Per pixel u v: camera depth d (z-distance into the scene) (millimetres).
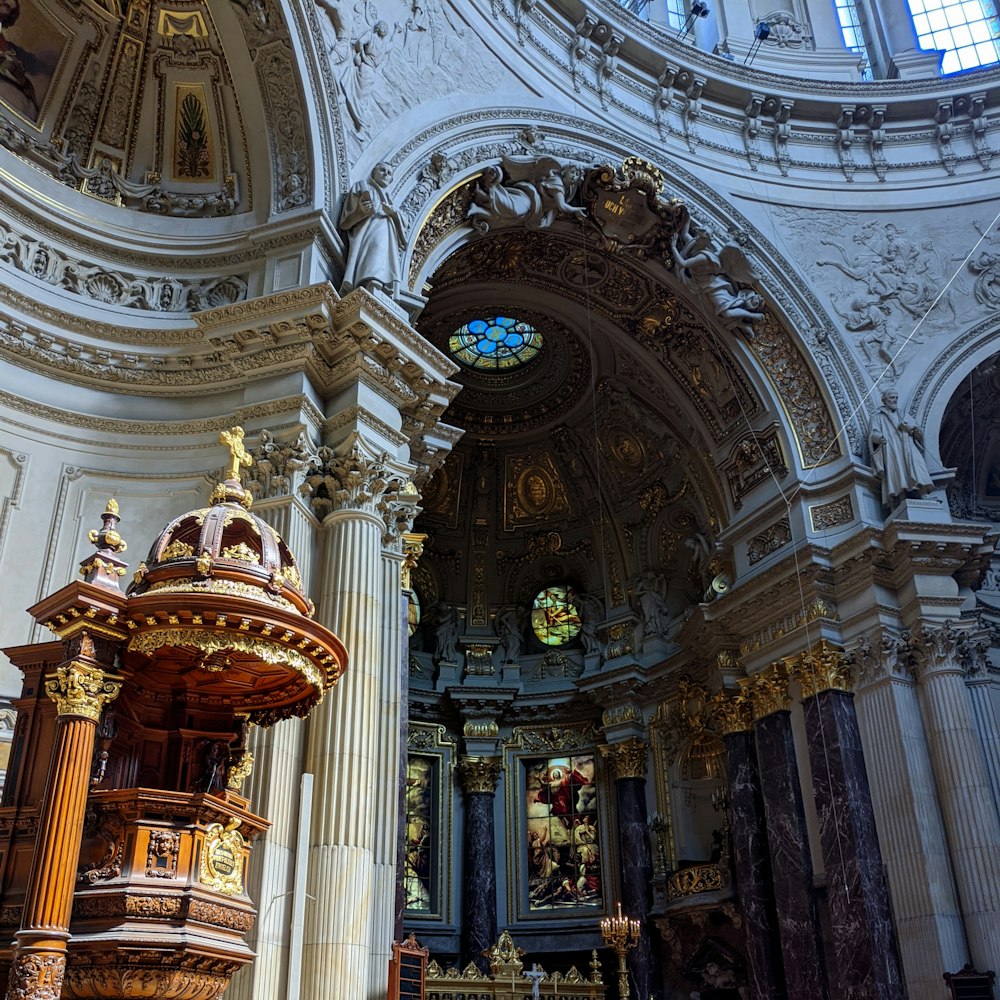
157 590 7020
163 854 6578
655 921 19188
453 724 22812
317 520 11438
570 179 16969
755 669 17688
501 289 19672
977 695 15922
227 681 7863
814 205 19875
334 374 12062
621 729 21375
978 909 14273
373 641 10922
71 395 11734
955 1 23469
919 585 16219
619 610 22875
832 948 15094
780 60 21359
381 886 10820
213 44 13289
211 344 11852
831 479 17531
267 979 9000
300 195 12938
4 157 12047
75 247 12281
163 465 11641
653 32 19266
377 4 14789
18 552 10789
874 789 15656
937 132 20609
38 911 5848
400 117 14680
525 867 21609
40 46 12703
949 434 19531
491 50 16844
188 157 13602
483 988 16641
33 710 7016
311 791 9234
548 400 22781
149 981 6258
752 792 17375
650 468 22234
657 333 19734
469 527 24125
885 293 19219
